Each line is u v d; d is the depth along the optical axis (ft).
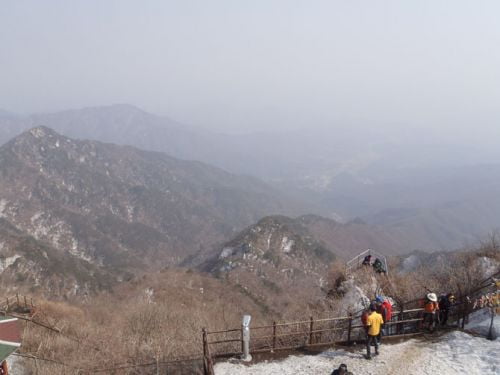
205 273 378.32
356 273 81.97
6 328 56.70
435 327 57.41
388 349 53.01
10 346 54.54
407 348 52.85
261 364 51.62
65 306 135.64
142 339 76.89
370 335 50.37
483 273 70.23
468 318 59.06
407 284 76.74
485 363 47.62
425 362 49.37
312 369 49.67
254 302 237.04
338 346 54.75
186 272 301.84
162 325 89.51
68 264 396.16
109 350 70.90
